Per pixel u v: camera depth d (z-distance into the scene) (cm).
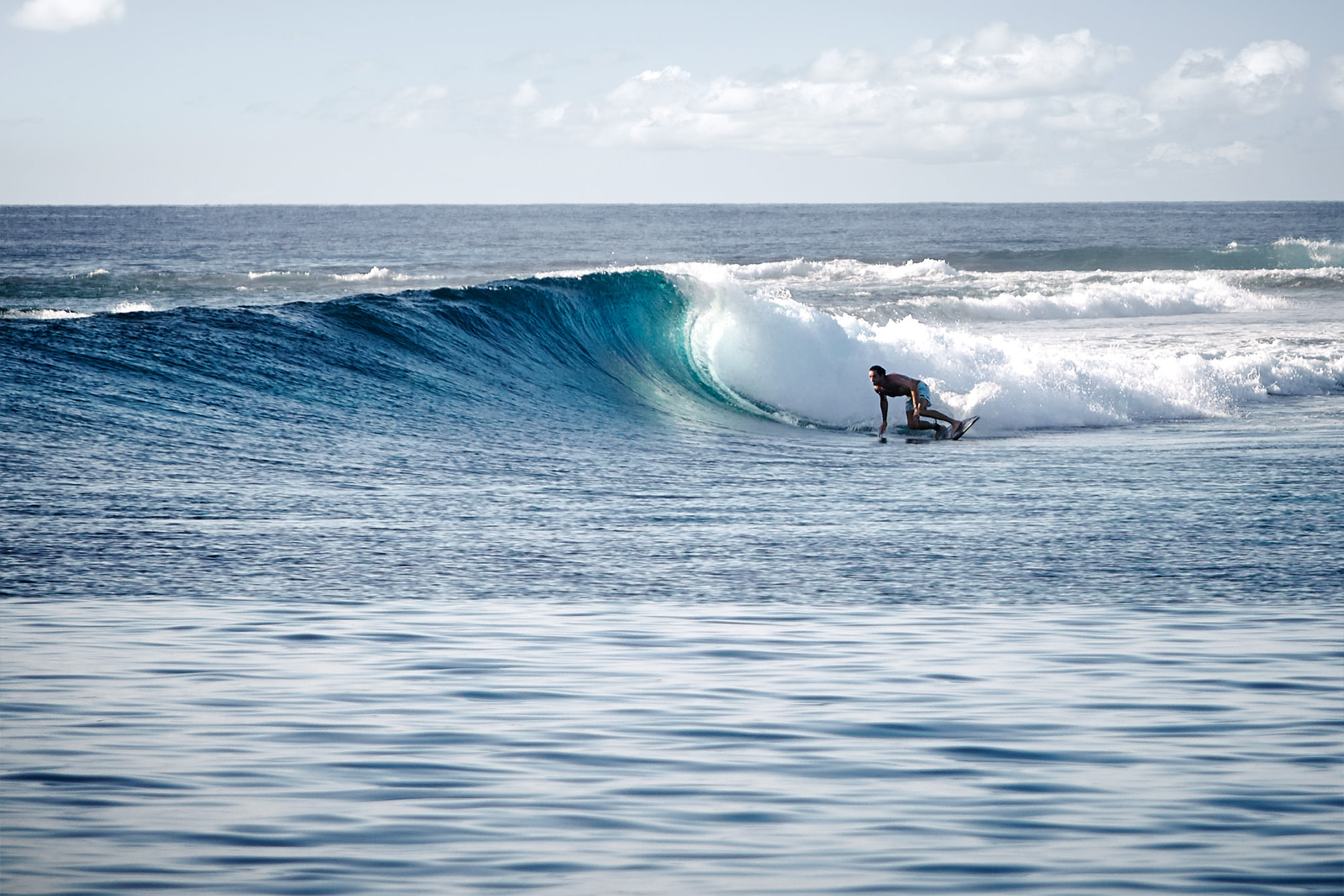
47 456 788
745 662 402
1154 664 398
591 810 262
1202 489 867
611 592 518
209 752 298
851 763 296
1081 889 220
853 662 402
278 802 263
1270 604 496
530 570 564
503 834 246
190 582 518
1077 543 650
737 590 526
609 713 340
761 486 892
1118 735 319
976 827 252
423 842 241
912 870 229
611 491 841
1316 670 390
